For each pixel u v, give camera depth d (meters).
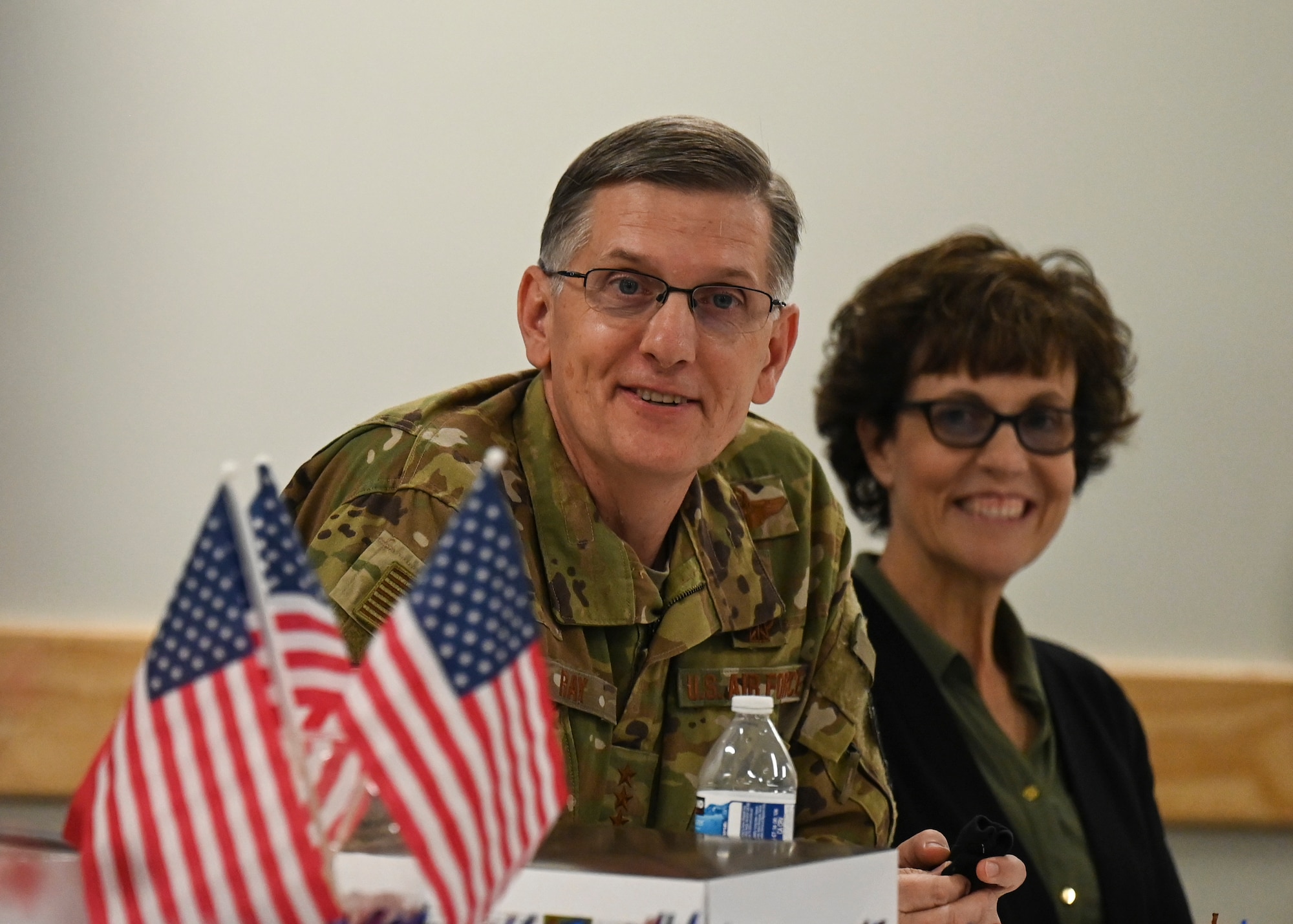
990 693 5.82
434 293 7.66
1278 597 8.45
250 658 2.01
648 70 7.92
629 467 3.89
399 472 3.90
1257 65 8.51
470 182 7.71
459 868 1.94
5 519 7.13
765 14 8.05
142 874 1.95
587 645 4.02
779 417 8.02
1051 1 8.36
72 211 7.28
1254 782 8.14
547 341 4.16
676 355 3.77
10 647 6.95
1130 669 8.14
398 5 7.63
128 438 7.28
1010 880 3.63
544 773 2.09
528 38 7.77
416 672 1.95
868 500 6.29
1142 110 8.45
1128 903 5.53
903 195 8.21
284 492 4.15
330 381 7.53
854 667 4.63
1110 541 8.34
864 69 8.17
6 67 7.25
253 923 1.93
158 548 7.27
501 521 2.03
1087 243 8.40
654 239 3.81
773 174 4.06
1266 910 8.20
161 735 1.99
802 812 4.40
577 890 2.18
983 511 5.74
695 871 2.22
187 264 7.38
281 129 7.50
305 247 7.52
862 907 2.51
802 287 8.09
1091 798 5.70
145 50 7.37
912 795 5.35
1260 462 8.48
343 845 2.20
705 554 4.32
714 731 4.20
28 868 2.01
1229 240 8.52
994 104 8.32
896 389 5.94
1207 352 8.48
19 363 7.20
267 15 7.50
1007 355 5.68
